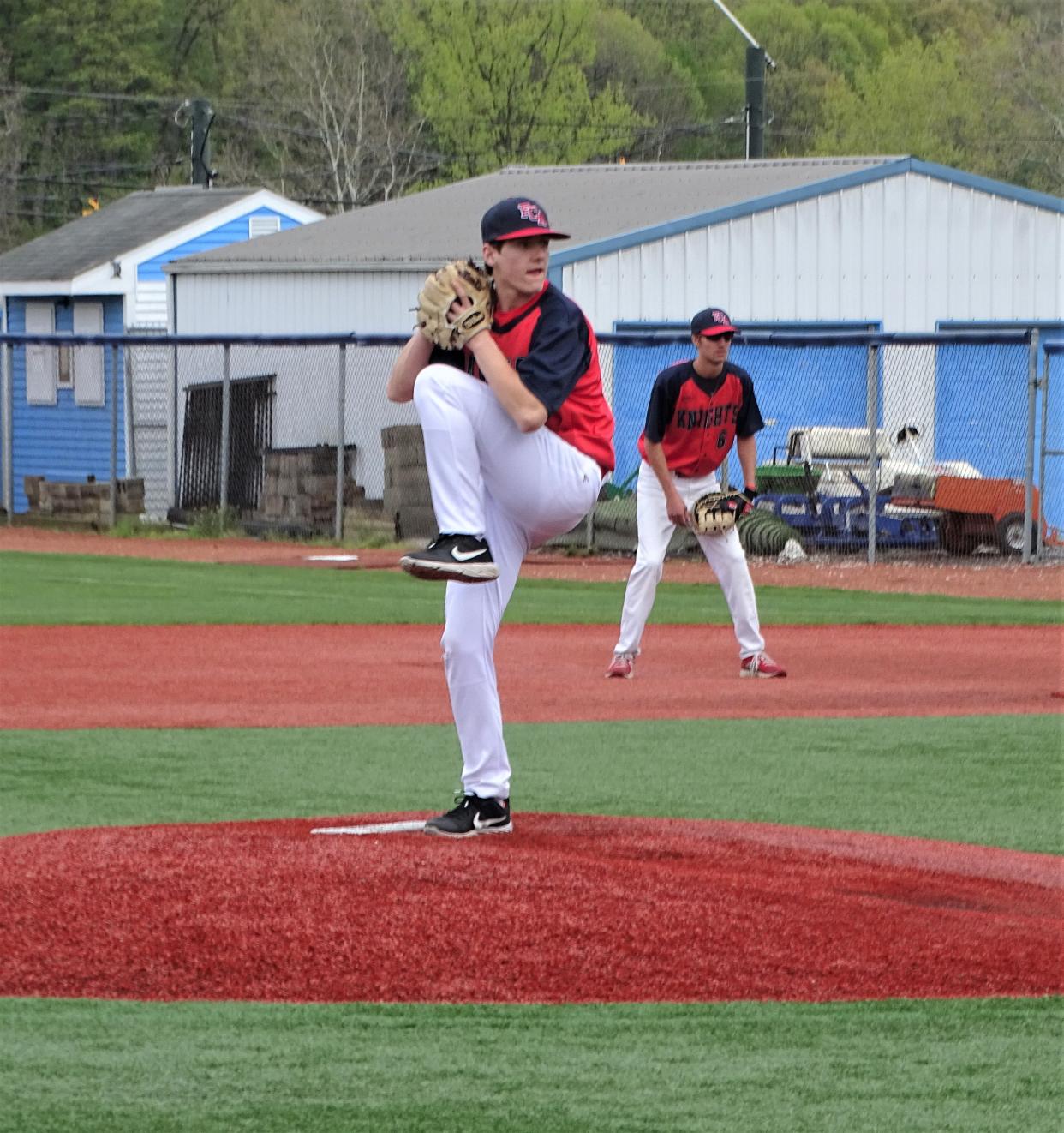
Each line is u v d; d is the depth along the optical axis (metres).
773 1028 15.91
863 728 32.19
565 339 20.81
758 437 90.12
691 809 25.02
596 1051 15.34
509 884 19.83
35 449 115.56
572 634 47.34
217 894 19.41
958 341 71.00
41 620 49.62
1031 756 29.44
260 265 97.69
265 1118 13.90
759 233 92.19
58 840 21.97
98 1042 15.48
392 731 31.66
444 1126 13.73
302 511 85.56
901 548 74.88
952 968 17.55
